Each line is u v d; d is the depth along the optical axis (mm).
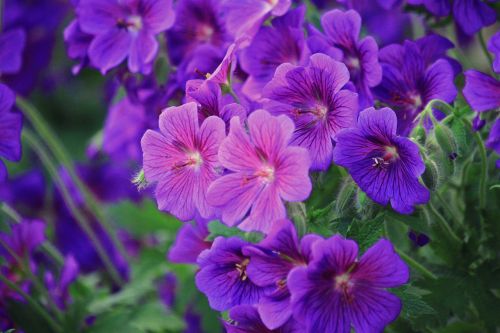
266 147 485
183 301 690
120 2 620
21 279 672
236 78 585
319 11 700
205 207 507
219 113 511
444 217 592
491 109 540
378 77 524
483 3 571
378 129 490
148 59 608
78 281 721
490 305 558
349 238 495
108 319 680
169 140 510
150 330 699
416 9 619
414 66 546
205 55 588
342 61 536
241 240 497
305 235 480
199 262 507
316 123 512
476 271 566
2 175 583
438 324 555
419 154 488
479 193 568
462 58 652
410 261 559
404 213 501
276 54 569
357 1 685
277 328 494
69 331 667
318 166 504
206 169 505
